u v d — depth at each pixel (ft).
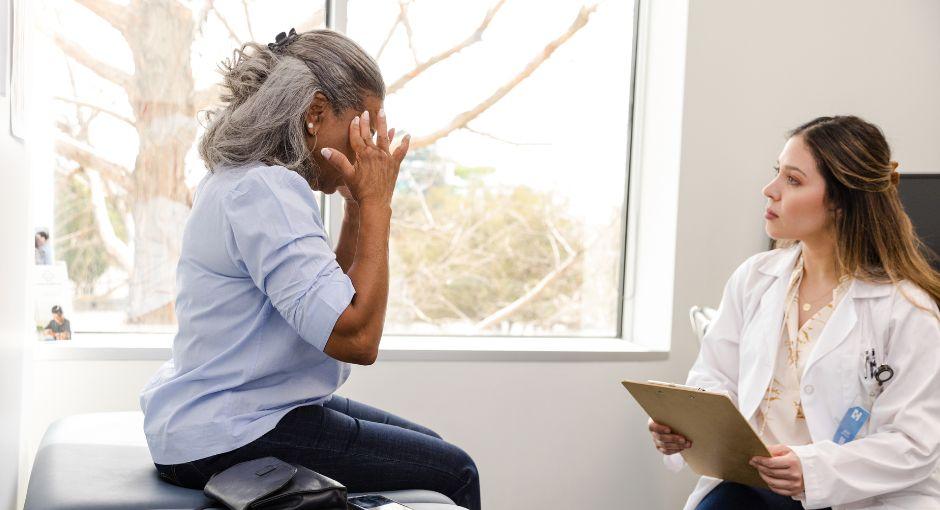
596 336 10.52
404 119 9.71
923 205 8.37
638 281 10.44
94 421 6.59
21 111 6.81
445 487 5.78
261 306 5.08
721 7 9.65
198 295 5.11
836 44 10.03
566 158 10.26
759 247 9.92
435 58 9.75
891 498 5.79
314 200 5.01
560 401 9.50
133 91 8.87
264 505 4.45
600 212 10.43
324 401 6.06
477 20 9.86
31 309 7.72
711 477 6.50
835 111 10.08
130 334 8.96
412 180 9.78
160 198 9.01
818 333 6.30
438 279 9.92
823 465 5.58
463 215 9.96
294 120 5.11
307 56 5.25
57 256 8.77
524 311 10.23
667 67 9.98
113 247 8.91
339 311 4.72
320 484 4.61
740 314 6.99
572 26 10.17
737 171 9.81
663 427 6.20
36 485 5.14
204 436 4.95
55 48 8.64
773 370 6.35
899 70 10.26
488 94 9.95
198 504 4.89
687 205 9.68
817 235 6.37
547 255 10.27
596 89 10.31
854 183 6.11
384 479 5.54
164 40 8.92
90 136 8.79
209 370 5.05
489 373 9.28
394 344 9.30
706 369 7.04
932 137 10.43
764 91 9.84
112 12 8.78
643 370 9.71
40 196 8.66
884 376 5.90
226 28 9.07
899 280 6.11
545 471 9.50
